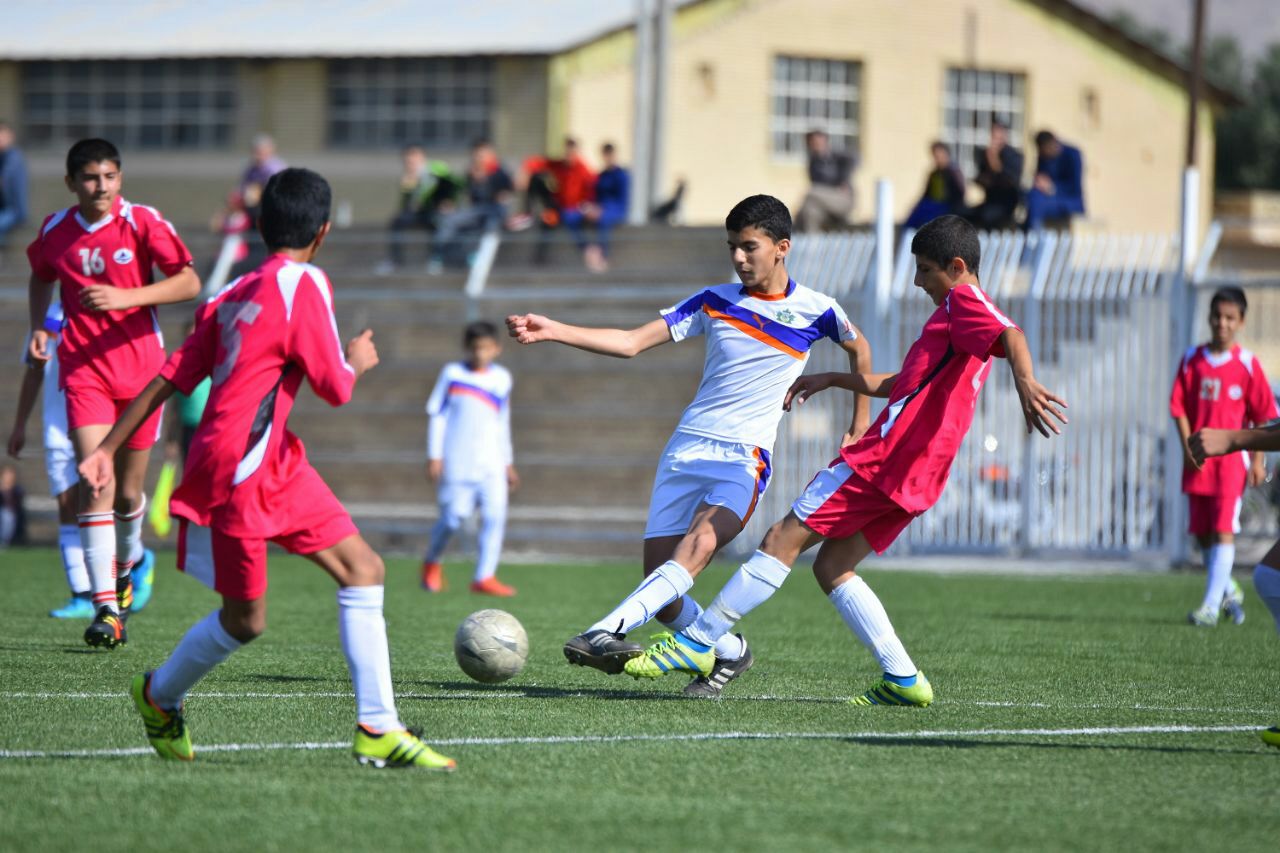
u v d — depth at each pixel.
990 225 72.38
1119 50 128.25
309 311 18.36
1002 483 64.12
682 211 111.88
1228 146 197.50
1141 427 61.84
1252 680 28.91
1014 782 18.91
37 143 109.31
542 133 103.38
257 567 18.44
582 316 73.69
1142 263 62.22
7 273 81.50
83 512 30.22
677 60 111.50
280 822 16.50
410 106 105.25
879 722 23.22
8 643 31.62
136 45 107.19
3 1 114.44
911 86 120.19
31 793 17.70
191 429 57.62
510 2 109.44
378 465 72.06
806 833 16.28
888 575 56.56
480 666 25.23
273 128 106.75
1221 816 17.30
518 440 72.31
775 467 65.69
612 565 61.38
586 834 16.14
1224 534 39.81
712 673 25.64
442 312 76.56
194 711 23.25
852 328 25.92
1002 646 34.28
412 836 15.98
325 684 26.36
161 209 108.25
